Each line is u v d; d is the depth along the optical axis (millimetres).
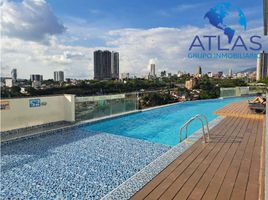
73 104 10562
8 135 8016
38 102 9578
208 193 3377
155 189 3531
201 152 5273
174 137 8945
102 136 8883
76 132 9422
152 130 10109
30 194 4500
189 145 5848
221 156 4996
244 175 3986
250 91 24625
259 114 10859
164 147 7523
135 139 8555
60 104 10555
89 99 11297
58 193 4543
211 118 11461
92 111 11461
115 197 3318
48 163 6020
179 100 20375
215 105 18016
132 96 14234
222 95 22109
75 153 6812
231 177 3912
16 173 5410
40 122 9695
